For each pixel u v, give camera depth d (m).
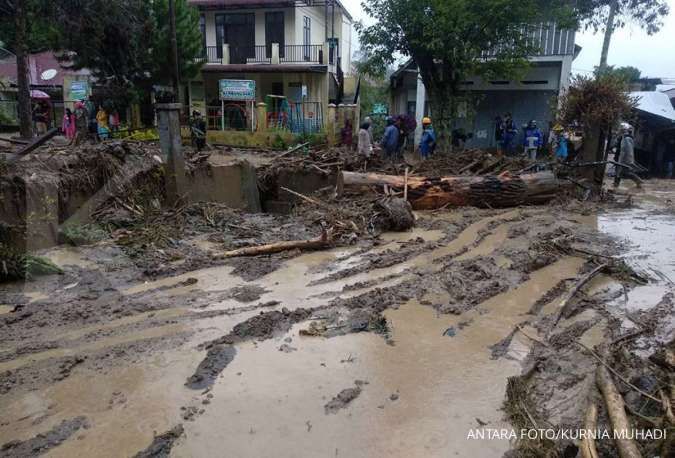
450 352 4.71
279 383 4.15
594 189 11.95
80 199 8.38
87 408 3.83
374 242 8.05
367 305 5.70
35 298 5.84
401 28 16.36
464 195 10.63
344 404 3.89
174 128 9.51
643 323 5.35
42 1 15.80
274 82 26.19
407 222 8.87
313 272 6.78
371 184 10.54
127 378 4.21
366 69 17.58
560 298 6.01
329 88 26.50
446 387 4.15
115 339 4.86
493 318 5.45
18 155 7.95
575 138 12.95
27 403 3.88
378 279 6.52
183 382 4.16
